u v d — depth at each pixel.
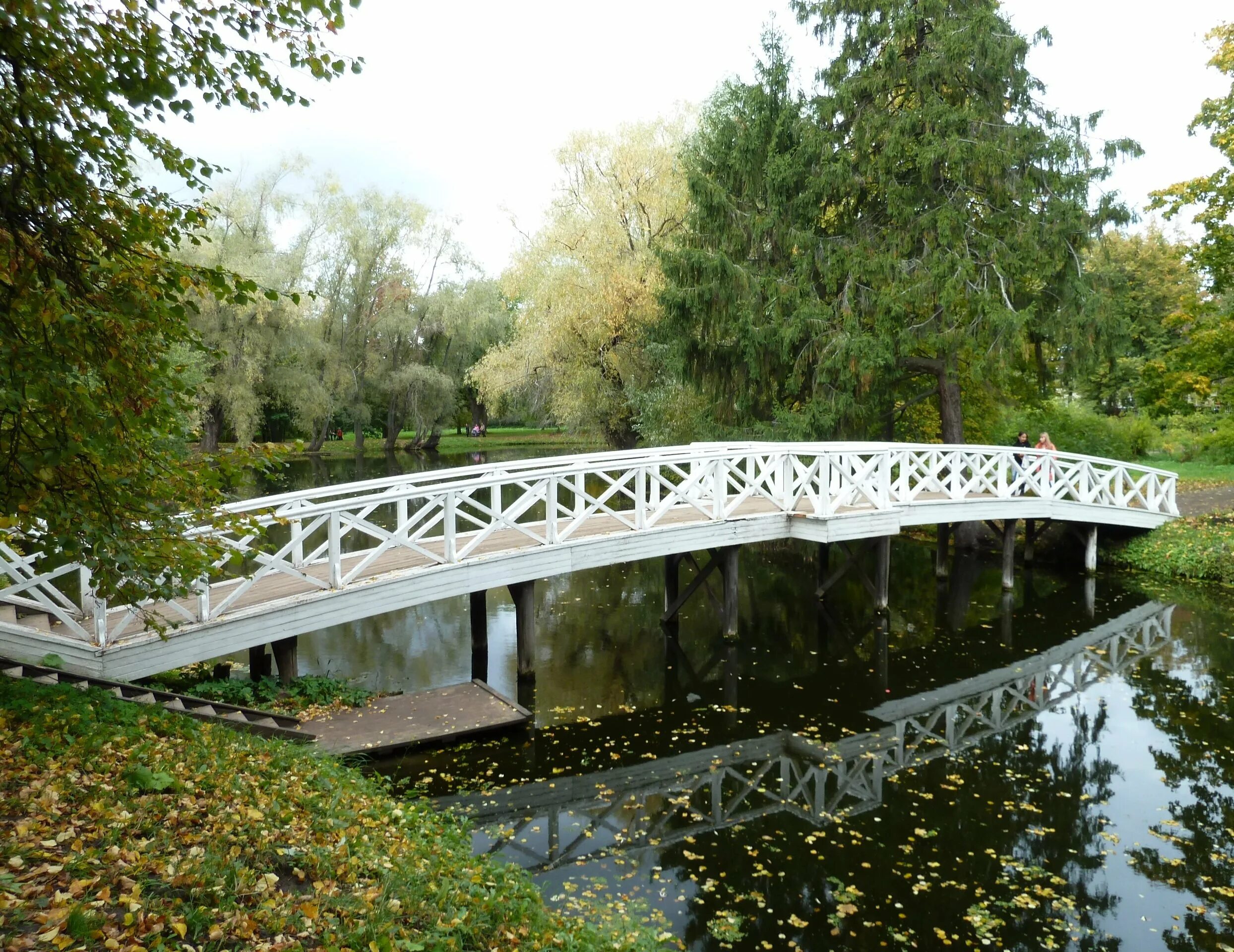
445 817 6.25
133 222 3.95
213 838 3.80
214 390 27.12
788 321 15.73
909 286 14.88
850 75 15.96
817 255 15.98
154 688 7.50
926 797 6.98
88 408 3.51
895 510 12.62
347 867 3.93
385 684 9.58
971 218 15.16
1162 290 28.41
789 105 16.50
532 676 9.81
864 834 6.36
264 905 3.27
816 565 16.83
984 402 20.03
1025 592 14.45
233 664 9.40
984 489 14.97
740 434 17.20
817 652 11.23
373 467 32.41
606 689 9.74
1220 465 23.77
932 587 14.98
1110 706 9.11
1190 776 7.37
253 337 28.62
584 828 6.45
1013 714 8.92
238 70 4.25
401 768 7.23
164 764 4.64
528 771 7.52
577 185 25.12
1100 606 13.39
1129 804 6.84
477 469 9.53
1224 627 12.11
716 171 17.98
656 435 21.03
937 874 5.80
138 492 4.03
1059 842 6.24
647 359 23.25
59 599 8.02
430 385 37.66
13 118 3.74
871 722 8.74
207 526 6.82
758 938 5.07
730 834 6.37
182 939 2.93
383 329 36.34
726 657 10.99
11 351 3.27
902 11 15.12
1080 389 29.64
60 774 4.16
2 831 3.45
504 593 14.75
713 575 16.14
